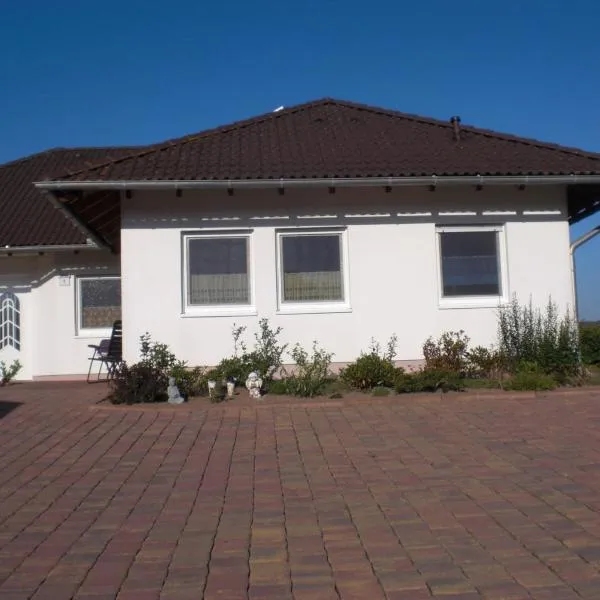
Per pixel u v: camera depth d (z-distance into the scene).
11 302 16.58
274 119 15.48
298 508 6.02
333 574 4.65
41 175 19.78
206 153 13.12
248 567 4.81
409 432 8.57
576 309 12.63
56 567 4.89
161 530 5.58
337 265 12.51
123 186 11.38
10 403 11.59
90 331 16.48
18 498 6.49
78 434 9.04
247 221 12.23
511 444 7.86
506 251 12.59
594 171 12.04
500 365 11.79
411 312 12.38
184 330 12.09
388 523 5.57
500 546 5.01
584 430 8.38
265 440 8.43
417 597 4.27
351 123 15.11
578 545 4.97
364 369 11.09
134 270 12.06
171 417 9.85
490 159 12.67
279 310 12.25
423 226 12.45
